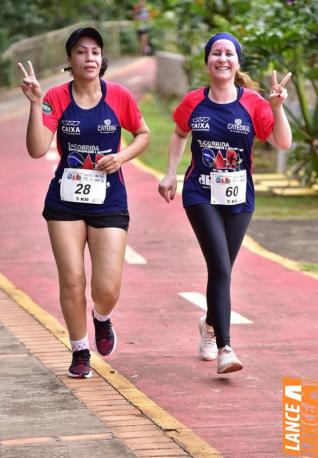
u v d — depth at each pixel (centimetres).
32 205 2916
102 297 1245
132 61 9300
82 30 1191
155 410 1120
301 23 2806
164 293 1791
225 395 1192
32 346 1398
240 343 1441
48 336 1455
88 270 1983
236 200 1258
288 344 1438
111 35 9650
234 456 986
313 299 1742
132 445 1004
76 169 1221
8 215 2731
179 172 3588
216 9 3894
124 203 1244
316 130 3036
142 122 1237
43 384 1220
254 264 2072
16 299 1720
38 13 8200
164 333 1503
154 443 1011
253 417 1108
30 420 1081
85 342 1255
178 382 1246
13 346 1398
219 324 1230
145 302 1717
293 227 2548
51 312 1634
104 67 1222
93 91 1214
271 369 1305
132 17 9944
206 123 1242
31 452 979
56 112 1210
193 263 2081
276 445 1018
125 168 3769
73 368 1248
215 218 1255
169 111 5869
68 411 1114
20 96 6838
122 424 1071
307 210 2827
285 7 2898
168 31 5334
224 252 1247
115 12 9900
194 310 1659
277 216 2714
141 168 3762
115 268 1234
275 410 1133
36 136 1192
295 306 1688
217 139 1244
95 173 1223
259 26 2838
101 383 1228
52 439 1019
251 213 1279
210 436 1045
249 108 1243
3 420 1080
